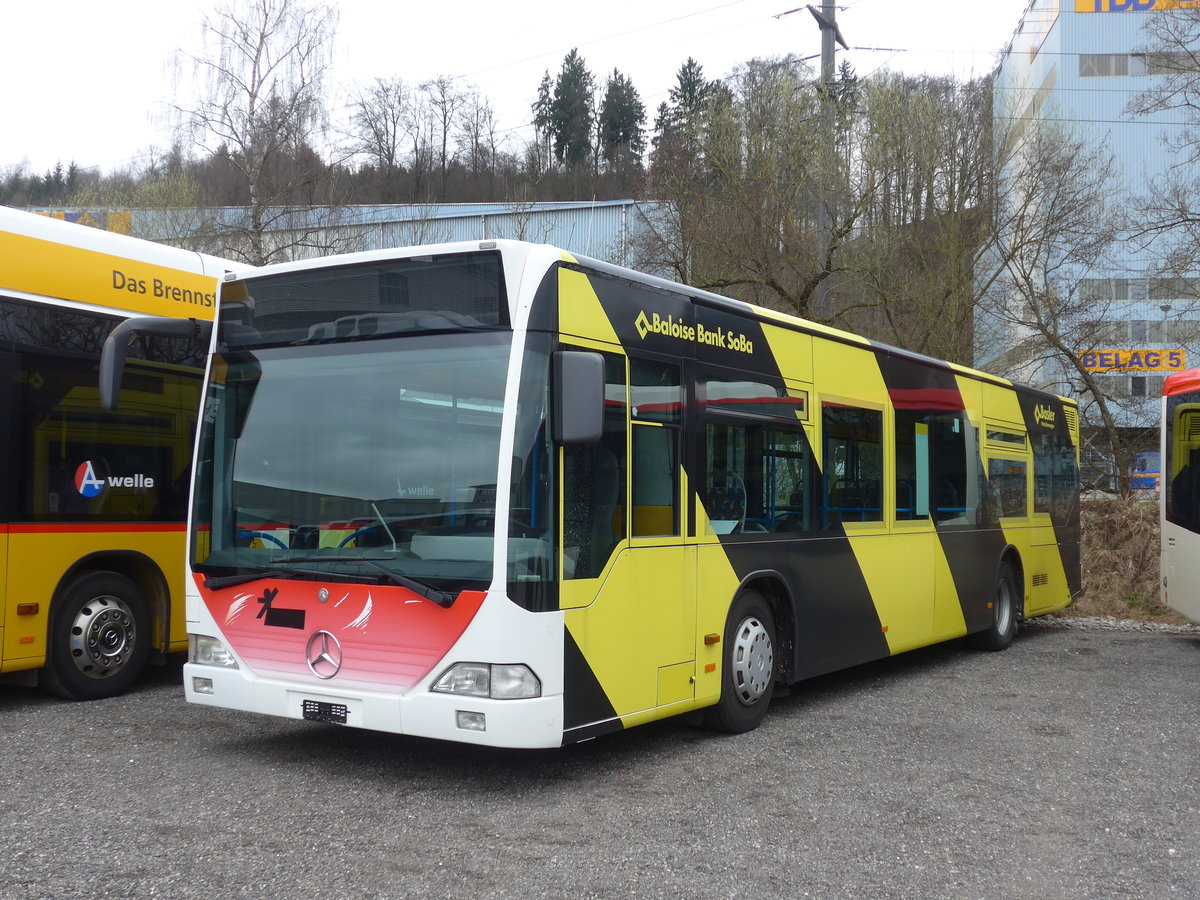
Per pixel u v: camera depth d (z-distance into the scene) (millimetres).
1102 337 22641
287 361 6309
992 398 12352
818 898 4406
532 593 5516
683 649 6797
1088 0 52906
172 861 4598
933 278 21656
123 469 8336
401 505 5785
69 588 7957
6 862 4531
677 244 22375
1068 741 7477
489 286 5754
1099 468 23328
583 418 5469
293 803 5531
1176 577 13805
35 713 7629
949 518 11031
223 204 26359
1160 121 35062
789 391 8250
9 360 7516
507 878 4516
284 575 6051
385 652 5695
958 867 4836
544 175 42125
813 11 21734
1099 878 4730
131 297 8492
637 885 4480
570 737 5699
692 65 64500
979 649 12398
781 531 8023
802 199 22078
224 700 6211
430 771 6262
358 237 25875
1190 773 6625
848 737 7512
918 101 21719
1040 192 21953
